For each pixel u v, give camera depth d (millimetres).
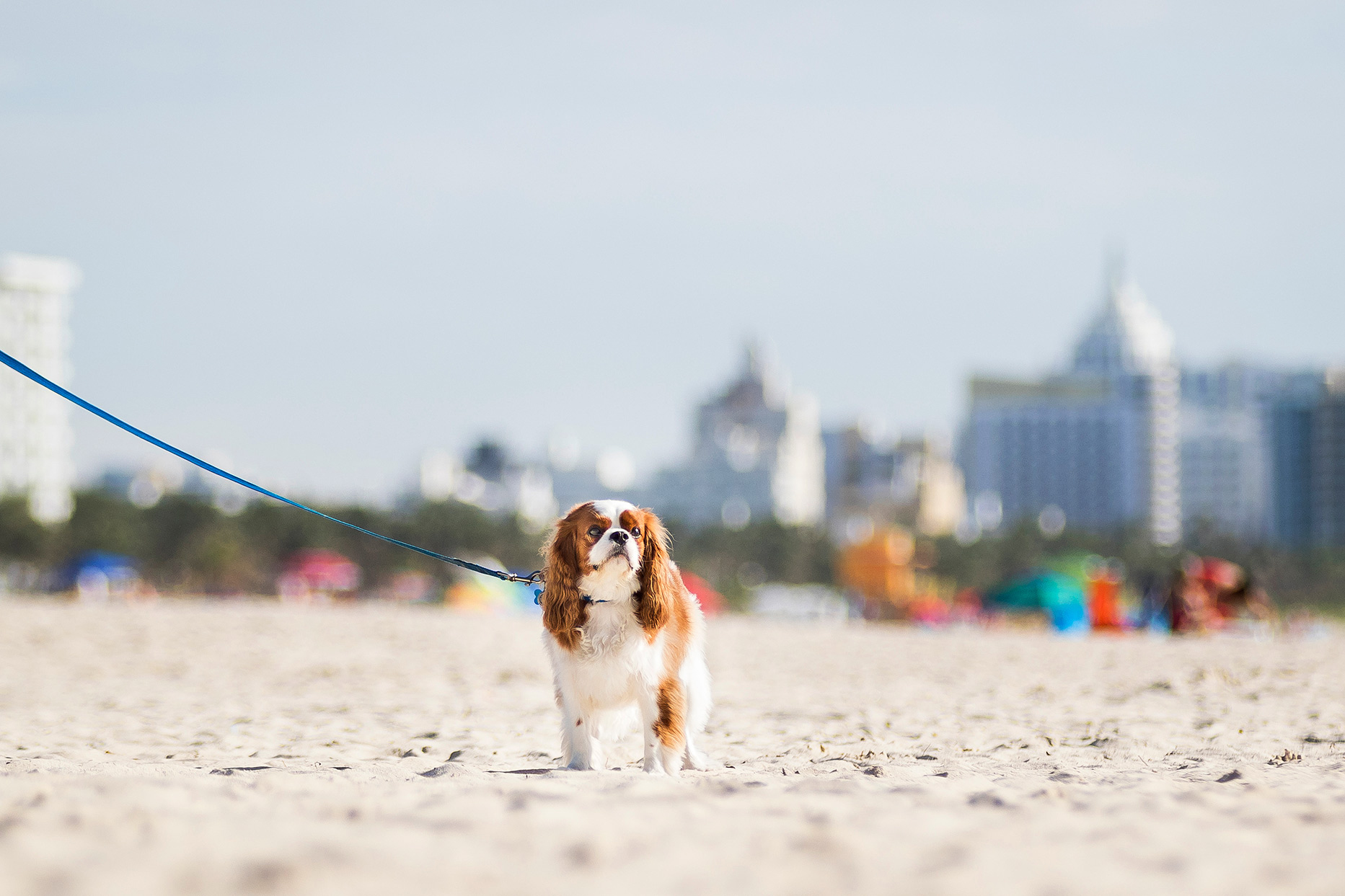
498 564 90688
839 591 108938
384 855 4035
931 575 109688
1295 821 4859
